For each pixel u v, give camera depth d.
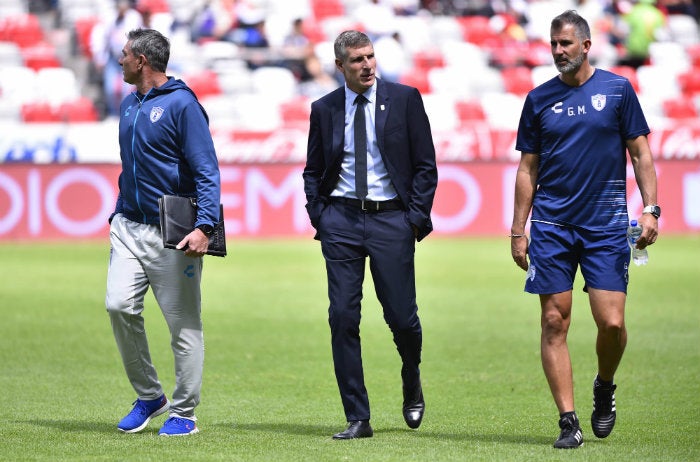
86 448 20.92
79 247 64.00
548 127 21.48
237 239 68.94
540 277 21.45
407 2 89.38
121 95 73.75
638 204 68.38
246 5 83.25
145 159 22.19
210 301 44.47
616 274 21.20
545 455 20.20
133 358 22.58
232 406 26.11
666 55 87.25
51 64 78.19
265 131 69.38
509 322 39.53
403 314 22.33
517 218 22.09
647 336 36.25
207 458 19.95
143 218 22.39
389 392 27.98
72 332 37.06
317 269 54.91
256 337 36.41
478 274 53.03
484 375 30.22
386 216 22.33
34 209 67.50
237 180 69.00
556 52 21.16
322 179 22.61
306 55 79.19
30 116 73.12
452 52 85.00
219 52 79.56
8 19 81.12
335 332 22.25
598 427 22.05
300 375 30.27
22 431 22.75
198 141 22.02
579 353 33.47
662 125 72.88
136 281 22.41
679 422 23.89
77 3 82.31
